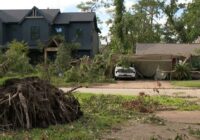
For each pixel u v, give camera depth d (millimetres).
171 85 38031
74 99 17156
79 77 40500
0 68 39125
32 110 14891
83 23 61719
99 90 32188
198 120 17578
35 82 15859
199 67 51812
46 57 55125
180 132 14633
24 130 14234
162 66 49500
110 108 20156
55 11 62188
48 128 14664
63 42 54031
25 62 43281
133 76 46750
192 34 44656
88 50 61438
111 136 13664
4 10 62312
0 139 12766
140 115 18672
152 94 28594
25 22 61094
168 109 21047
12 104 14727
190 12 42250
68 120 15953
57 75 42406
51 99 15781
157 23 75125
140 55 49781
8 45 57281
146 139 13273
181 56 50125
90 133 13938
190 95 28359
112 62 46594
